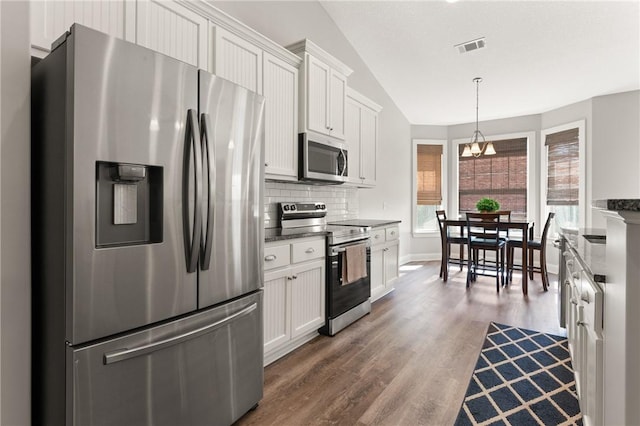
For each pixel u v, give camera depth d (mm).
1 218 1148
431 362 2322
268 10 3008
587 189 4750
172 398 1348
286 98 2746
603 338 1151
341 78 3404
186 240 1386
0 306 1144
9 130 1167
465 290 4184
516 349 2518
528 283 4539
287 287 2355
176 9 1893
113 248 1176
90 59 1114
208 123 1453
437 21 3535
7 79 1171
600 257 1438
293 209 3105
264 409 1797
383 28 3869
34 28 1385
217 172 1517
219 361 1542
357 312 3141
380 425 1676
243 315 1647
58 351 1131
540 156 5492
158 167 1308
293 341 2488
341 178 3342
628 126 4473
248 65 2365
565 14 3189
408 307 3525
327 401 1870
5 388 1150
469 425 1673
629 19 3145
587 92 4574
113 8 1630
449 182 6312
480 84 4629
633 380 836
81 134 1098
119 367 1193
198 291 1437
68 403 1090
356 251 3055
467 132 6145
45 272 1188
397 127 5598
